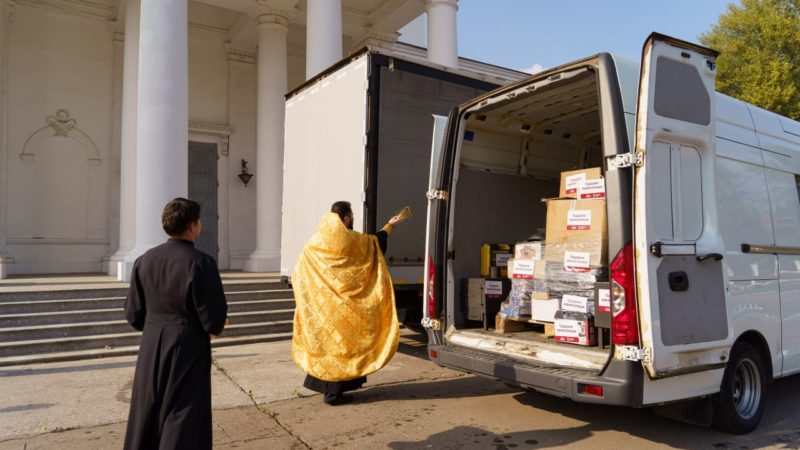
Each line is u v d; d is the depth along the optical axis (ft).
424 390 18.45
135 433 9.16
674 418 14.16
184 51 31.78
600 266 13.44
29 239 42.19
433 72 23.34
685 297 12.06
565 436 14.10
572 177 14.57
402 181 22.40
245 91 51.11
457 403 16.96
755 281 14.71
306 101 26.43
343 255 16.30
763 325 14.80
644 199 11.59
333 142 23.88
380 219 21.76
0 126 40.65
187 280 9.37
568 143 21.07
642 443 13.62
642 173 11.68
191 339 9.40
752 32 66.13
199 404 9.24
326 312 16.05
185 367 9.23
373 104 21.72
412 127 22.74
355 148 22.33
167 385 9.16
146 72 30.86
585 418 15.53
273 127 44.68
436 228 17.01
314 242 16.57
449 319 16.80
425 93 23.11
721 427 13.82
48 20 43.50
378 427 14.79
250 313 28.58
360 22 51.67
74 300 26.08
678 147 12.46
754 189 15.35
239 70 50.93
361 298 16.33
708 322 12.42
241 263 49.78
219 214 49.49
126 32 39.73
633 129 12.37
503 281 16.74
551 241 15.08
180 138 31.30
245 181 50.11
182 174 31.45
